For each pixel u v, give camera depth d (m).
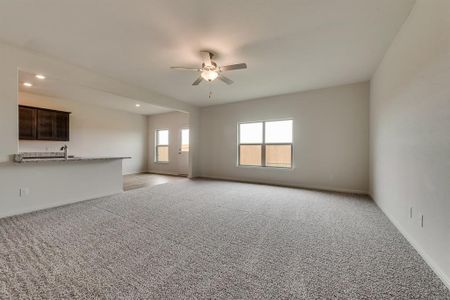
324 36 2.61
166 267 1.70
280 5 2.05
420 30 1.91
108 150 7.01
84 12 2.17
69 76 3.43
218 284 1.50
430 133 1.72
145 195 4.24
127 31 2.52
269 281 1.53
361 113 4.38
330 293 1.41
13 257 1.83
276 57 3.20
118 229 2.47
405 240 2.20
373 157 3.89
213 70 3.09
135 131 7.98
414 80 2.03
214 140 6.59
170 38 2.67
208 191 4.62
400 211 2.43
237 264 1.76
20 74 3.72
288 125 5.37
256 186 5.18
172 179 6.36
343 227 2.57
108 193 4.27
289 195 4.24
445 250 1.51
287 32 2.52
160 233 2.37
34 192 3.18
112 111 7.16
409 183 2.15
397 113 2.51
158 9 2.11
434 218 1.66
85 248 2.00
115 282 1.51
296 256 1.89
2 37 2.66
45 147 5.52
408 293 1.41
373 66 3.51
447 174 1.48
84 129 6.33
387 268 1.70
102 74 3.91
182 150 7.58
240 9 2.11
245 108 5.95
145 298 1.35
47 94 5.29
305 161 5.06
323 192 4.50
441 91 1.56
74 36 2.63
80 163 3.80
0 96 2.77
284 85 4.57
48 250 1.96
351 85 4.46
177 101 5.92
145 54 3.11
